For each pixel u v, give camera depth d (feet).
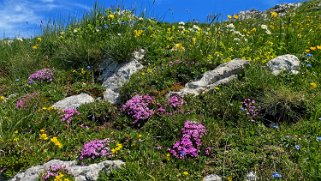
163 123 8.20
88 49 11.82
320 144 7.28
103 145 7.56
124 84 9.92
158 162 7.22
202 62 10.28
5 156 7.68
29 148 7.85
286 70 9.83
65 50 12.31
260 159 6.98
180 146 7.55
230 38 12.37
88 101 9.82
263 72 9.46
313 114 8.29
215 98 8.83
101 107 9.23
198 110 8.66
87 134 8.52
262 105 8.55
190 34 12.75
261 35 13.05
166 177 6.84
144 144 7.72
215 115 8.53
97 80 11.19
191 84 9.65
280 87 8.95
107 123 8.98
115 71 11.02
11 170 7.41
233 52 11.23
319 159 6.84
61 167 7.09
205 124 8.07
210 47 11.18
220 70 9.77
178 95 9.22
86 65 11.68
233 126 8.27
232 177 6.84
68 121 8.90
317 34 12.59
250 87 9.02
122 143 7.86
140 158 7.30
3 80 12.12
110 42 11.68
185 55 10.73
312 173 6.49
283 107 8.35
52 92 10.49
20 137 8.21
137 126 8.67
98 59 11.72
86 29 13.05
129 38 11.47
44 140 8.29
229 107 8.48
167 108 8.78
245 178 6.71
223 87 9.25
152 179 6.71
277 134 7.72
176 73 10.10
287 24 14.26
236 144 7.59
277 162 6.88
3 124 8.61
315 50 11.20
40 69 12.17
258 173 6.72
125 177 6.78
